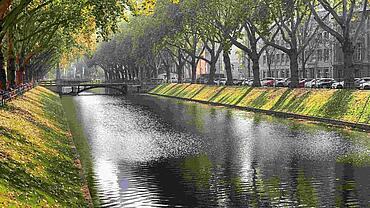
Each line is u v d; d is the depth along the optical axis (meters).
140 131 41.41
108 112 61.97
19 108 34.53
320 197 18.77
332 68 102.38
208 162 26.38
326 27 47.03
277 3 46.03
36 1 34.59
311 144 32.16
